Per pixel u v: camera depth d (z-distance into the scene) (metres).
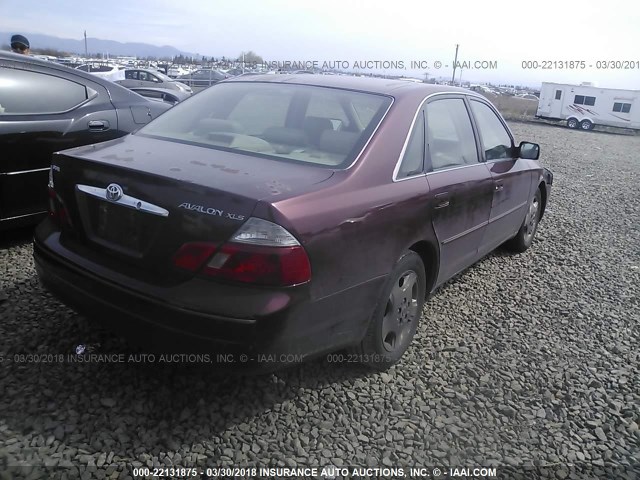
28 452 2.33
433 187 3.32
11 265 4.15
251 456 2.44
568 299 4.62
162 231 2.45
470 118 4.21
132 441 2.46
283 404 2.81
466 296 4.50
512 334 3.86
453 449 2.62
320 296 2.50
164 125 3.54
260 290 2.30
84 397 2.70
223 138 3.19
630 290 4.97
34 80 4.58
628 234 7.10
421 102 3.53
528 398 3.09
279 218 2.31
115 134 5.11
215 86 3.95
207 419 2.65
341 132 3.12
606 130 37.25
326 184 2.65
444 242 3.52
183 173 2.54
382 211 2.83
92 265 2.65
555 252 5.96
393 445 2.61
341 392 2.96
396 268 3.01
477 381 3.21
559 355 3.62
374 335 2.97
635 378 3.43
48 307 3.52
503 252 5.80
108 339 3.21
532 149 4.76
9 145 4.27
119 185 2.59
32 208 4.51
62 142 4.64
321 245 2.46
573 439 2.79
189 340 2.35
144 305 2.42
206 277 2.34
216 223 2.32
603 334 4.01
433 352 3.50
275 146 3.07
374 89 3.52
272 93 3.59
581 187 10.86
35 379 2.80
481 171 4.07
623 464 2.64
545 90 37.25
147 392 2.79
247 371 2.39
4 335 3.16
